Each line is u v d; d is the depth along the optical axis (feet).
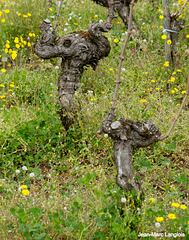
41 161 12.43
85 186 10.14
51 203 9.14
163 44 20.58
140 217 8.43
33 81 17.30
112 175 10.40
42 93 16.57
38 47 11.71
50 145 12.44
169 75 17.39
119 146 8.95
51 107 13.65
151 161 12.11
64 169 11.94
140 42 18.67
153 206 9.10
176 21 17.17
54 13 24.16
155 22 22.54
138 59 18.60
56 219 8.19
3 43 21.63
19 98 16.52
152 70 17.48
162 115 14.21
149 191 9.84
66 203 9.84
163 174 11.39
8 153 12.55
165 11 16.78
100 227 8.41
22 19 22.74
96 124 13.12
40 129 12.85
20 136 12.63
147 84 16.57
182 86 16.46
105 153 12.25
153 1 25.21
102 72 18.04
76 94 12.21
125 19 20.21
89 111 13.53
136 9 25.12
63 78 12.62
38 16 23.06
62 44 11.92
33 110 14.66
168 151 12.80
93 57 12.50
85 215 8.76
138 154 12.09
